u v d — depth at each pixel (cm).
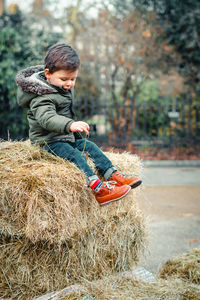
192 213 467
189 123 944
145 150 983
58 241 191
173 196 562
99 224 234
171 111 933
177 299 198
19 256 209
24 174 191
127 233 250
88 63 1075
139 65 1097
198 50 1075
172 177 724
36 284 212
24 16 970
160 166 869
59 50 218
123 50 1086
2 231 194
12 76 850
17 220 190
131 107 931
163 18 1075
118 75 1127
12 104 858
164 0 1055
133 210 259
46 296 204
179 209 486
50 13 1020
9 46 861
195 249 285
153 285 217
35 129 231
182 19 1053
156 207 495
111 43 1082
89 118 1010
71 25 1060
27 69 242
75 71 221
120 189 211
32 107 222
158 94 1145
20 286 210
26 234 187
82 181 205
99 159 231
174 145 1006
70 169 206
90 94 1072
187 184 657
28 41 875
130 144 990
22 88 223
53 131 215
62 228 189
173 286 214
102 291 205
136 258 260
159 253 324
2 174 193
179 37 1066
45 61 225
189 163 878
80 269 224
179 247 340
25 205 186
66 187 195
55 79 221
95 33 1081
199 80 1093
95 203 221
